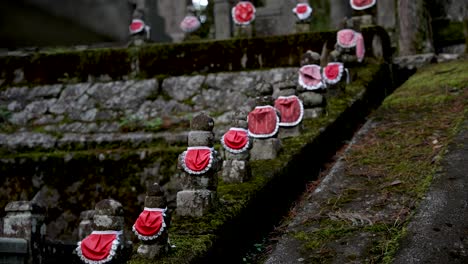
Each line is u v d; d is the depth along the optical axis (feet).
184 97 34.22
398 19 38.99
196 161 14.69
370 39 34.35
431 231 13.16
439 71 32.32
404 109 25.77
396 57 38.29
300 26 39.68
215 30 56.39
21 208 13.79
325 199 16.79
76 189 28.22
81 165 28.40
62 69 37.65
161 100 34.42
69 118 34.42
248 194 16.01
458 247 12.40
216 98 33.58
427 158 18.38
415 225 13.58
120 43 47.78
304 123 23.43
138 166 27.76
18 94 36.99
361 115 27.76
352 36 30.94
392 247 12.90
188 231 13.76
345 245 13.67
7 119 35.17
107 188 27.86
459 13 39.96
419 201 14.92
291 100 21.65
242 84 33.99
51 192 28.40
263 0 57.67
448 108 24.54
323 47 33.96
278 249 14.16
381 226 14.21
